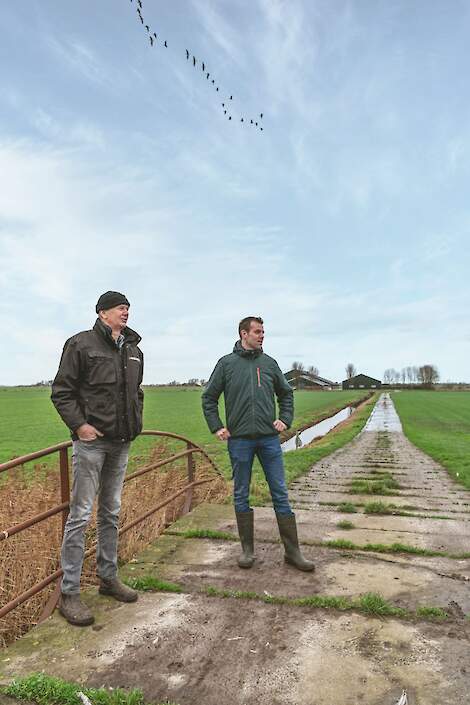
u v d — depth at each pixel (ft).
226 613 11.36
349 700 8.22
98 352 11.37
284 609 11.56
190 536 17.39
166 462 19.02
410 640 10.09
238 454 14.84
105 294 11.89
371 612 11.32
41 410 130.52
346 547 16.55
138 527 17.22
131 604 11.91
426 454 49.55
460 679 8.77
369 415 125.70
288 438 81.00
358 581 13.37
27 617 11.86
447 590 12.74
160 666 9.25
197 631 10.53
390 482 30.78
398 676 8.85
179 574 13.88
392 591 12.68
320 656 9.51
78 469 11.44
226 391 15.10
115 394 11.50
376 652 9.64
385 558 15.37
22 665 9.34
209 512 20.71
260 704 8.15
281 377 15.46
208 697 8.34
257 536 17.60
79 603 11.25
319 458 46.16
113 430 11.46
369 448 56.49
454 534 18.19
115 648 9.89
